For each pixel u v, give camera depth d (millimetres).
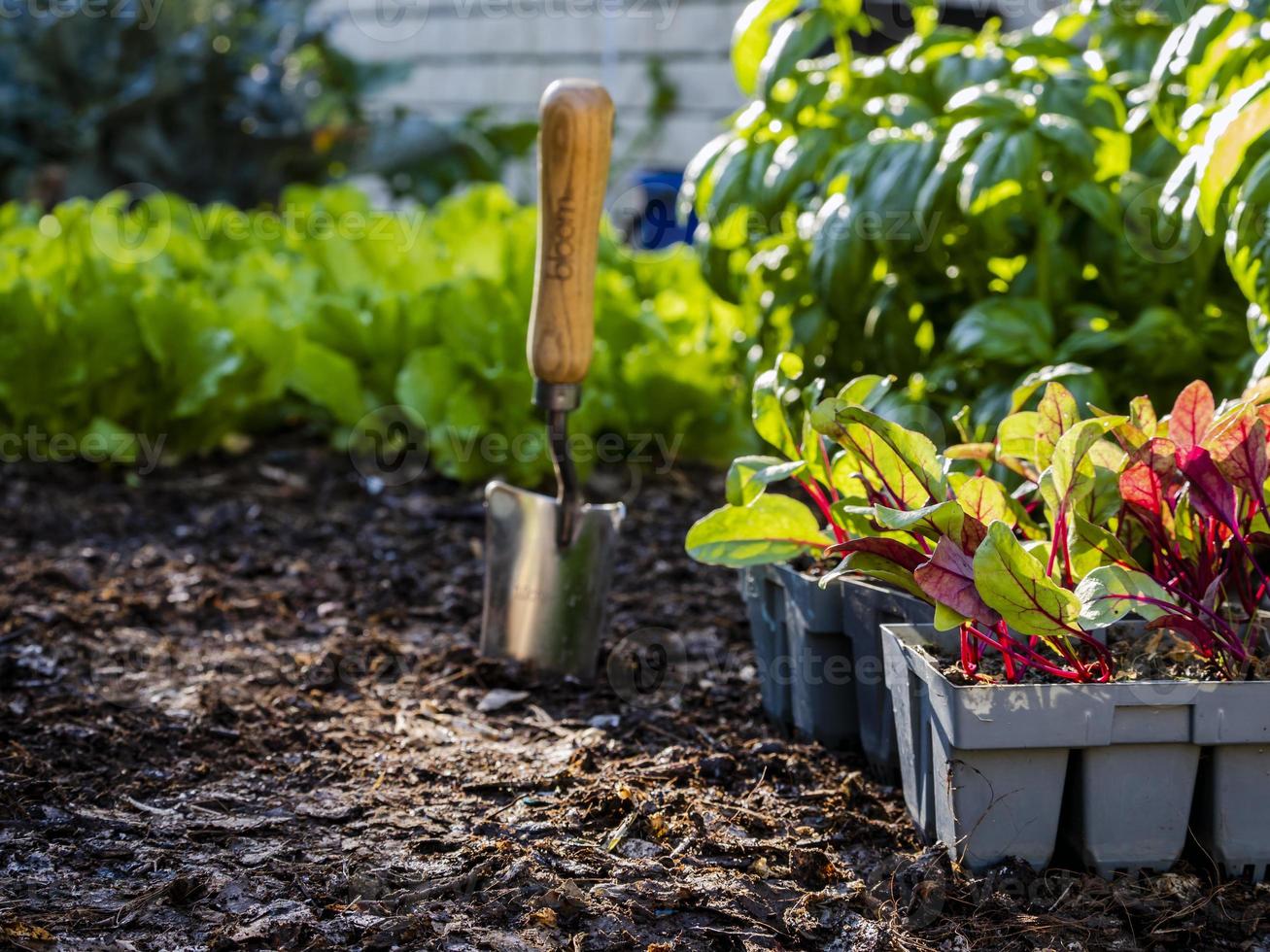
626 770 1451
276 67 5555
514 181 5945
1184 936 1106
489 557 1791
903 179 1990
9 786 1378
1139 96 2135
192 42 5270
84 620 1896
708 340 2834
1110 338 1872
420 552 2299
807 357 2264
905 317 2176
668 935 1118
